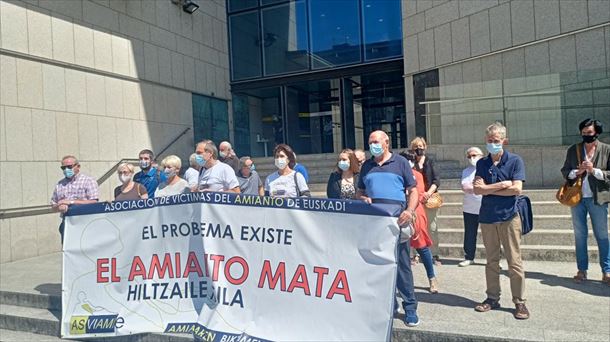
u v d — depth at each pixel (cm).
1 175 784
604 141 812
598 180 482
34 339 484
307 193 512
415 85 1180
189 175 639
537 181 904
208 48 1403
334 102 1455
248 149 1547
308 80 1417
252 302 400
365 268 366
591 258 590
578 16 853
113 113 1038
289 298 388
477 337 364
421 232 483
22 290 573
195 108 1330
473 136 1027
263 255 402
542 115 909
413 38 1180
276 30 1451
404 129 1391
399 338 391
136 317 442
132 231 457
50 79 886
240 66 1498
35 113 852
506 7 972
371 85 1438
